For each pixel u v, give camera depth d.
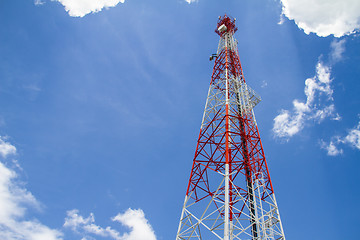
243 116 40.66
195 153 35.16
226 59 49.06
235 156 34.56
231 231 26.45
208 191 30.75
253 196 31.92
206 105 41.47
